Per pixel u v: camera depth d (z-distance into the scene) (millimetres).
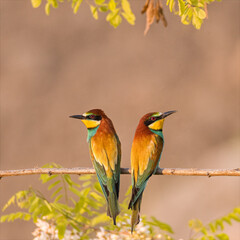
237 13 21047
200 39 20766
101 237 5762
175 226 15406
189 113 19500
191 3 5598
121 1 6195
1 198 16219
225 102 19578
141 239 5770
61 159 18594
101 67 20469
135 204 6066
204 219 15141
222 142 18797
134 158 6359
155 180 16891
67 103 19750
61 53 20859
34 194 5980
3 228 15359
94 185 6324
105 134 6547
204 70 20281
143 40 20750
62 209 6062
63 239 5820
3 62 20469
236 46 20484
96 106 19766
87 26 21203
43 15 21375
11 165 18469
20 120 19281
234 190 15414
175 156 18578
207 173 5738
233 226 13305
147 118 6543
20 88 19984
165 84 20062
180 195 16156
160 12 5887
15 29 21156
